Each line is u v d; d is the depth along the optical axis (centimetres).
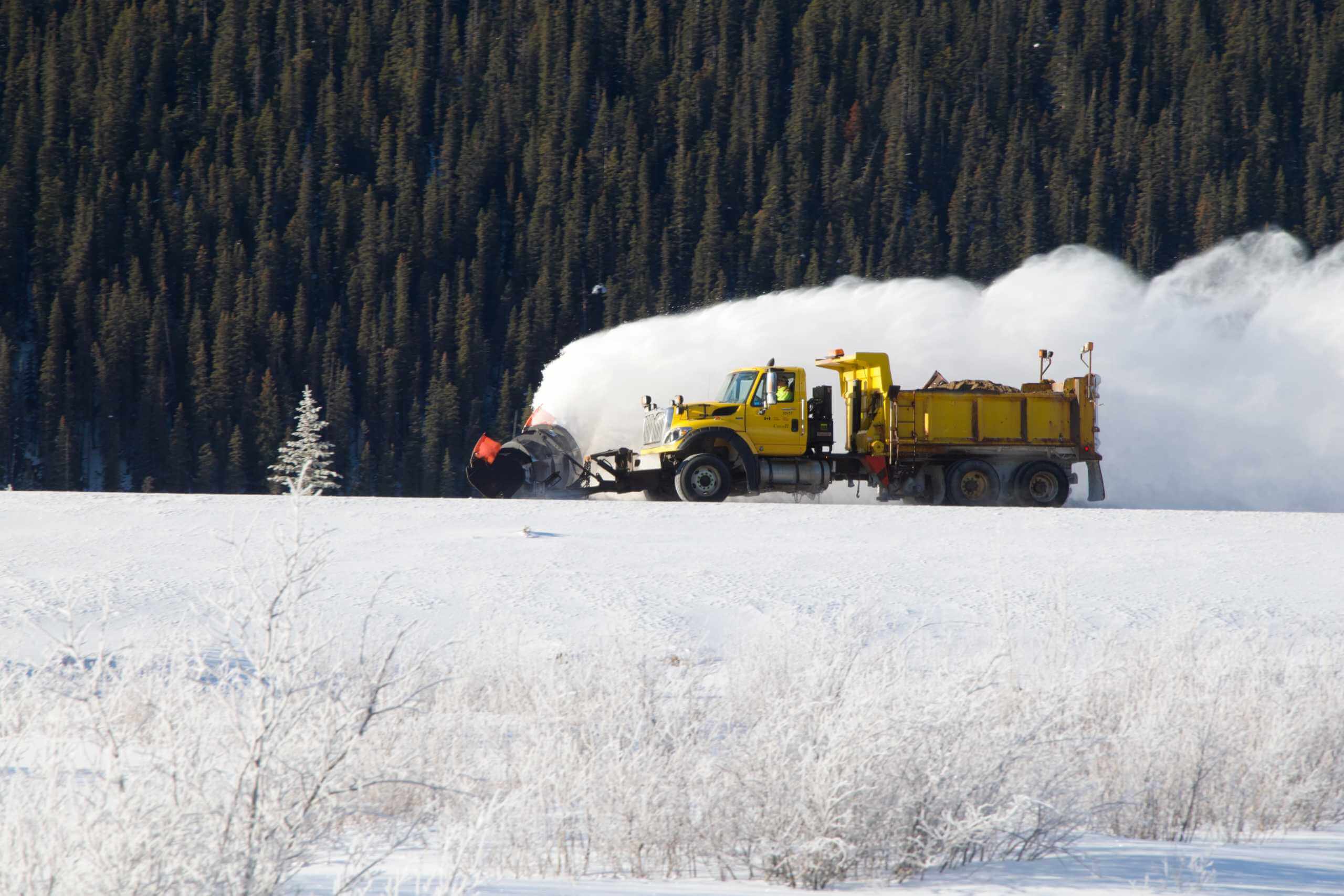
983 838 1709
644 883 1545
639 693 2031
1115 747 2241
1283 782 2211
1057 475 9200
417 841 1620
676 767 1753
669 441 8819
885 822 1634
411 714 1919
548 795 1823
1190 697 2456
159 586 4475
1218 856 1825
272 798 1199
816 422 8944
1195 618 3934
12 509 7031
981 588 4919
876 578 5103
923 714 1711
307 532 1306
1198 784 2128
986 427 9131
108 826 1132
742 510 7625
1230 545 6450
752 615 4334
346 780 1330
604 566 5347
